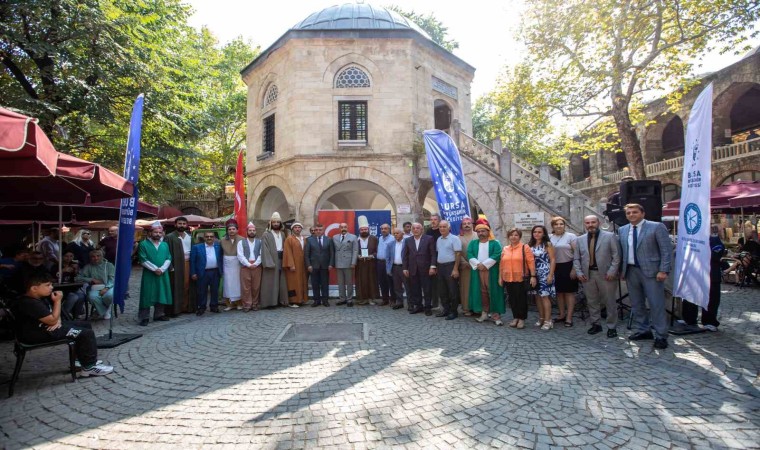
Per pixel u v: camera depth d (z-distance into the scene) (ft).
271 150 52.70
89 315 27.76
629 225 19.04
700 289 18.16
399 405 11.71
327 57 46.80
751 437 9.77
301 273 29.81
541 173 48.47
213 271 27.22
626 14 37.83
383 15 50.85
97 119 39.19
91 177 15.35
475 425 10.48
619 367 14.88
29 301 13.71
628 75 42.34
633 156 41.96
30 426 10.87
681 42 37.24
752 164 57.98
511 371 14.53
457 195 29.73
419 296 26.22
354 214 33.73
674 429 10.18
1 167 12.26
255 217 54.70
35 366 16.10
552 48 45.39
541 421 10.68
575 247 20.59
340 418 10.93
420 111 48.49
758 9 35.06
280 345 18.34
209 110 74.79
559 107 48.01
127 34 38.06
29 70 38.99
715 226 23.61
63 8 32.40
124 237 20.85
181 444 9.73
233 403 12.03
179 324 23.63
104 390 13.37
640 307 18.90
